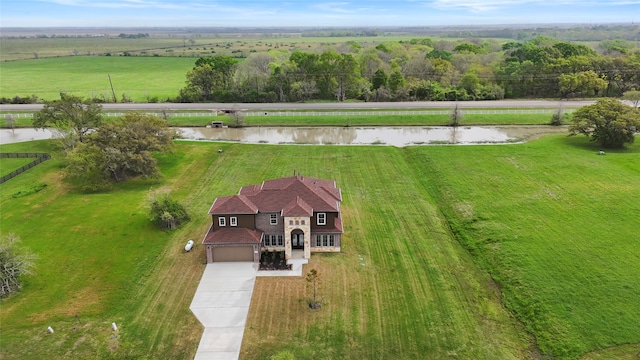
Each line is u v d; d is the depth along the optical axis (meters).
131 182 58.03
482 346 29.91
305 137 82.38
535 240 41.94
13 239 36.75
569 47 128.12
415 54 150.38
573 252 39.66
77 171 54.25
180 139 79.88
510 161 64.31
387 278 37.25
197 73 111.00
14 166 64.69
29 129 87.62
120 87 134.75
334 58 113.81
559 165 61.88
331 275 37.53
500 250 40.59
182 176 60.44
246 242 38.81
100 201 51.97
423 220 47.50
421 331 31.16
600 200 49.97
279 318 32.50
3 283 34.47
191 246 41.53
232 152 70.81
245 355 29.14
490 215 47.31
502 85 112.88
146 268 38.56
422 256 40.59
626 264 37.59
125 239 43.12
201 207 50.44
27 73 165.62
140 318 32.47
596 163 62.31
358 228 45.50
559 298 33.75
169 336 30.80
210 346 29.91
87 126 70.50
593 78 105.25
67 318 32.25
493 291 36.00
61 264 38.81
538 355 29.31
